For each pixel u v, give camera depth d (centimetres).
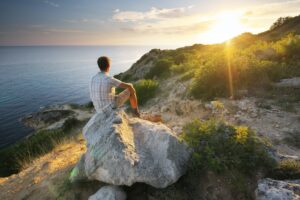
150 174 363
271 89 860
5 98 9881
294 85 855
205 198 365
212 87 929
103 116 481
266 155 388
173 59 3491
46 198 459
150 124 486
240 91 866
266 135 562
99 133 433
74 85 14100
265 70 973
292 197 299
